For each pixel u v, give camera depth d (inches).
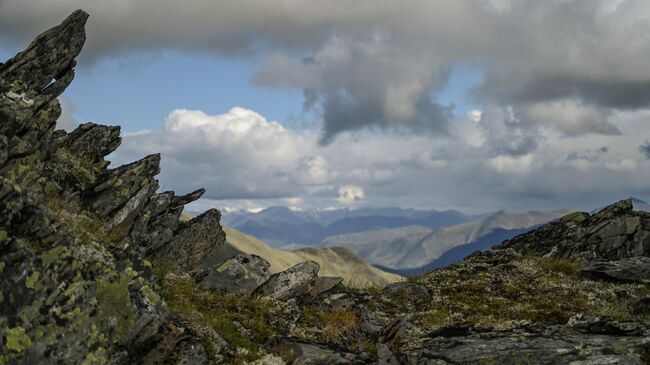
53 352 511.2
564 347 732.0
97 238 654.5
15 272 509.7
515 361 710.5
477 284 1136.2
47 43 751.7
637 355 718.5
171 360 613.3
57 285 533.0
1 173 573.6
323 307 941.2
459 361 723.4
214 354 670.5
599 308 1013.2
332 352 734.5
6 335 487.8
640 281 1144.8
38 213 567.8
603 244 1338.6
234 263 936.3
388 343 821.2
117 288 580.4
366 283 1151.6
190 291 832.3
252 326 778.8
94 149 900.0
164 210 968.3
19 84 693.9
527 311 985.5
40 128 677.3
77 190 783.7
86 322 539.8
